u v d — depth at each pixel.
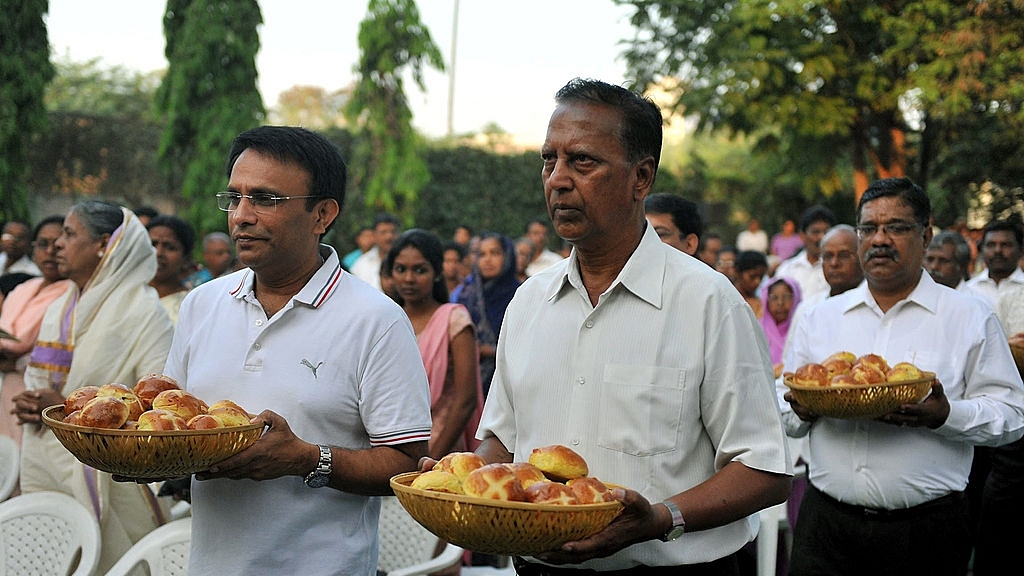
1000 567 5.31
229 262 7.46
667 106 18.47
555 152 2.29
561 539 1.91
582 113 2.27
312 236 2.68
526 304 2.57
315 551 2.62
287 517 2.59
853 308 3.97
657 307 2.35
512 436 2.60
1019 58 16.19
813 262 8.77
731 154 37.22
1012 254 6.45
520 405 2.49
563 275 2.48
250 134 2.63
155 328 4.03
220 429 2.22
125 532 4.02
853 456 3.71
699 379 2.31
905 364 3.45
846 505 3.77
